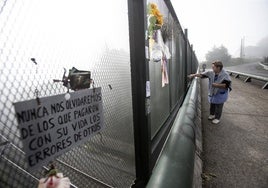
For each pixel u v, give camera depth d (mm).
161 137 2518
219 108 5070
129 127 1602
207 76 5094
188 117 2719
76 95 890
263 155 3414
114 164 1323
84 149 993
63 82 827
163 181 1257
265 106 7133
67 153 877
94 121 1029
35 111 689
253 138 4180
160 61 2461
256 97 8844
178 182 1271
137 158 1716
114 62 1302
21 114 640
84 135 960
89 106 985
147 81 1640
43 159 728
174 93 3893
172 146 1751
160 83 2527
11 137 619
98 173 1111
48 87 758
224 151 3586
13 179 626
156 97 2348
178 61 4457
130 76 1594
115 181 1333
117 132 1373
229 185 2590
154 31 2084
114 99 1316
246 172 2889
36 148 697
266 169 2963
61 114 809
